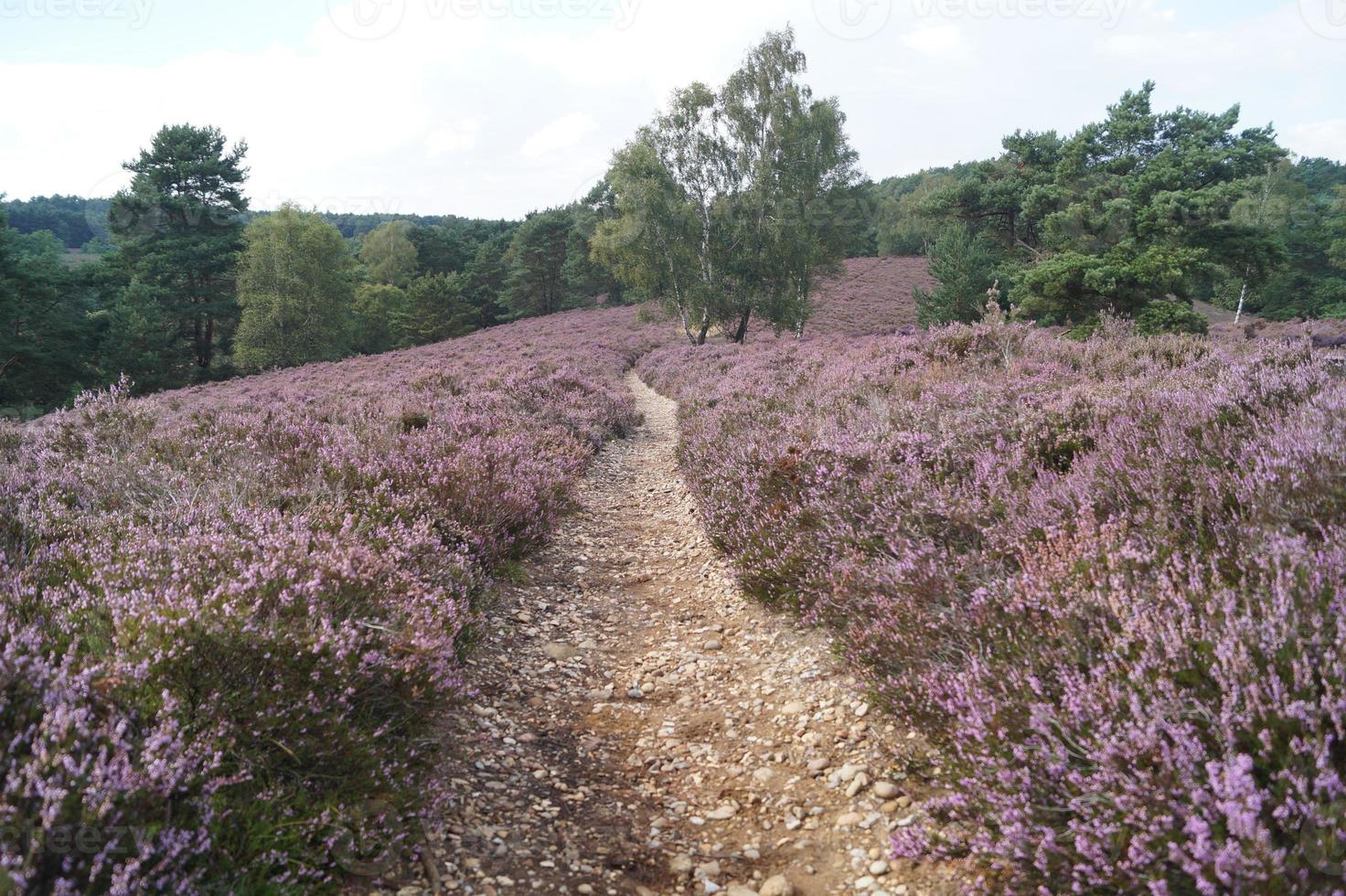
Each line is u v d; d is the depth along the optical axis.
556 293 84.56
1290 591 2.56
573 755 3.79
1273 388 4.96
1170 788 2.13
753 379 16.81
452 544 5.86
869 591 4.36
